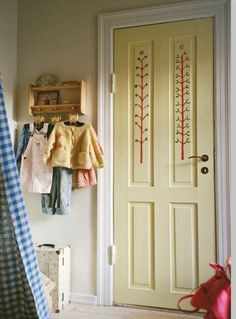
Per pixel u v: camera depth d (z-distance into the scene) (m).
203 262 2.03
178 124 2.13
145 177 2.17
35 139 2.26
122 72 2.25
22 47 2.48
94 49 2.31
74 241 2.27
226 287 1.33
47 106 2.31
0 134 1.42
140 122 2.20
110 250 2.18
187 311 1.95
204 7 2.08
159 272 2.10
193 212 2.07
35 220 2.36
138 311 2.06
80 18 2.35
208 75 2.08
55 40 2.40
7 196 1.41
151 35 2.20
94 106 2.28
